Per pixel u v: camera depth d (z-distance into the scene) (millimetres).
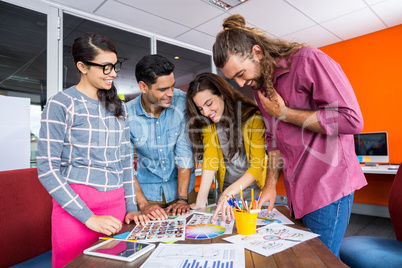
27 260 1191
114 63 1005
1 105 2105
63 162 992
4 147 2113
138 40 3719
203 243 785
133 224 1042
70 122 974
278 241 770
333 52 4371
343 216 920
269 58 944
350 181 918
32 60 2887
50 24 2904
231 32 940
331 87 860
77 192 984
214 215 1031
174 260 670
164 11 3184
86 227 995
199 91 1234
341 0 3086
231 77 995
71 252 976
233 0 3014
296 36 4020
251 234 843
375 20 3590
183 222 1016
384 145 3363
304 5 3160
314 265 608
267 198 1104
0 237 1103
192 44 4207
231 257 670
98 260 699
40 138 931
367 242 1249
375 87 3965
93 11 3141
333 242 924
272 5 3141
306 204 942
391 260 1057
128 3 2990
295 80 941
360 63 4098
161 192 1439
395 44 3773
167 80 1251
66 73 3082
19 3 2732
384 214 3660
